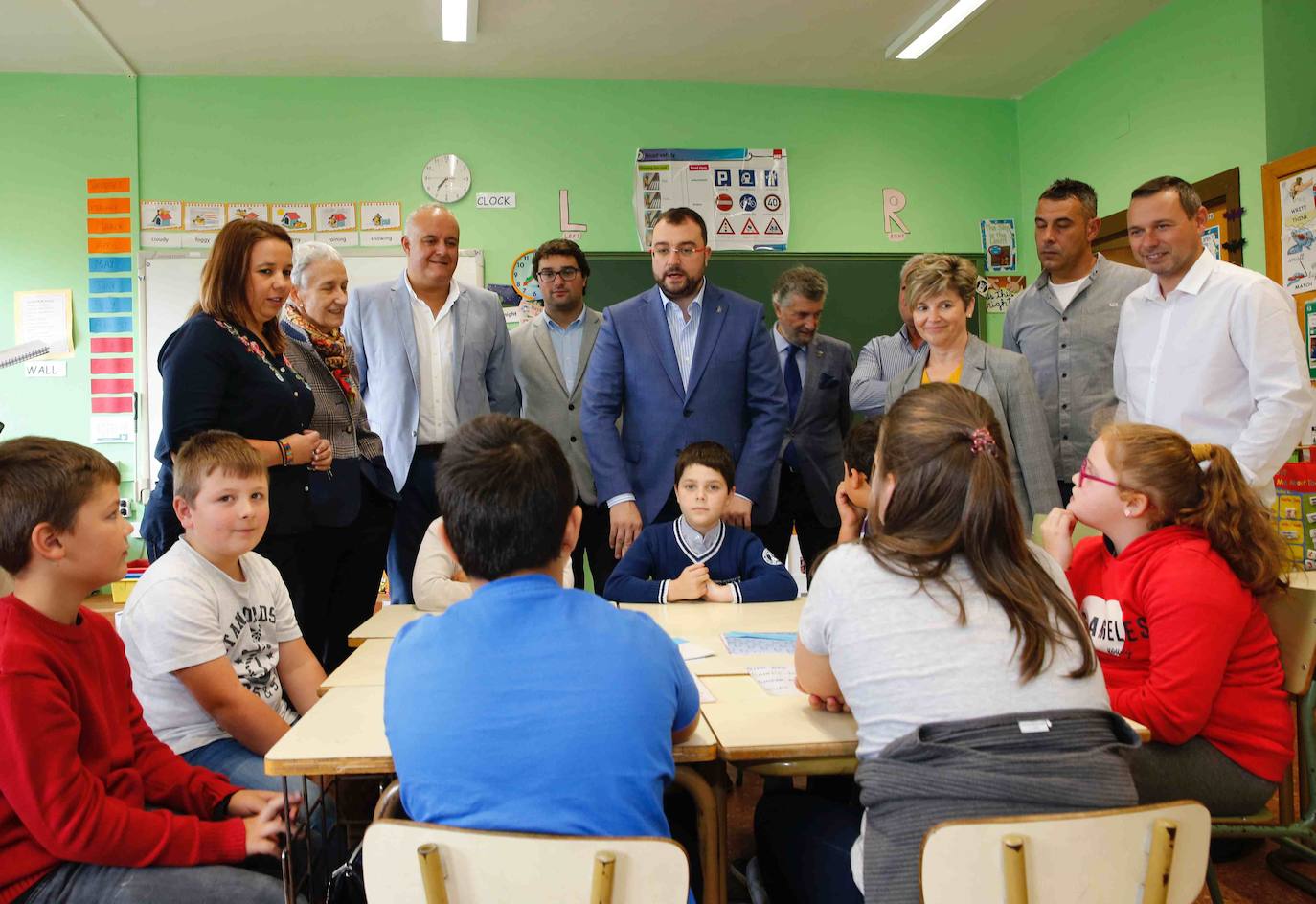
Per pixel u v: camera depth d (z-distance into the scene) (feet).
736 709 4.03
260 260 6.74
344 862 4.55
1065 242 9.20
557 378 10.48
